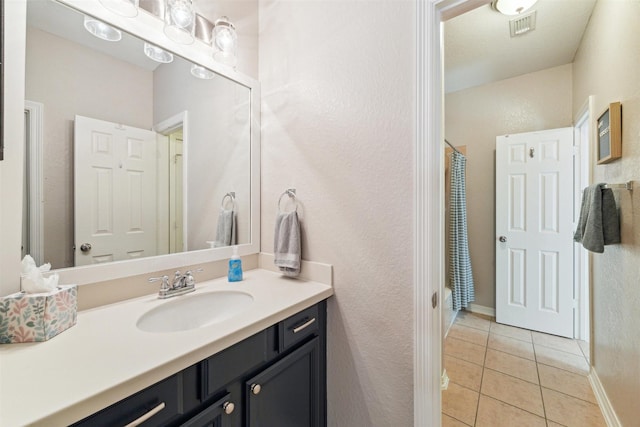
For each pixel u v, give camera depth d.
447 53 2.40
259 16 1.61
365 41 1.18
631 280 1.28
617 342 1.44
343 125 1.24
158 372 0.65
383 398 1.14
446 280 2.90
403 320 1.08
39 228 0.92
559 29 2.09
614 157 1.44
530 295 2.67
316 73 1.34
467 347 2.34
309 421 1.18
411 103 1.06
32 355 0.68
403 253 1.08
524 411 1.61
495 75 2.81
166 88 1.25
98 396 0.55
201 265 1.35
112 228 1.10
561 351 2.26
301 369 1.14
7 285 0.80
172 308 1.09
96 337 0.78
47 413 0.49
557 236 2.56
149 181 1.20
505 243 2.79
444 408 1.64
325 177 1.31
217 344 0.78
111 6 0.95
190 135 1.33
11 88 0.82
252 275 1.46
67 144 0.98
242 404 0.90
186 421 0.73
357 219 1.20
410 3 1.07
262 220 1.61
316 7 1.35
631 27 1.25
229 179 1.48
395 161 1.10
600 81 1.74
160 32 1.19
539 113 2.73
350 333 1.23
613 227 1.43
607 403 1.55
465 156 3.12
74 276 0.97
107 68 1.08
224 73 1.43
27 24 0.90
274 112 1.54
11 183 0.81
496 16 1.94
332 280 1.28
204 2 1.36
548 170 2.60
